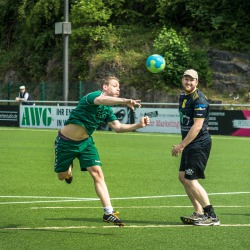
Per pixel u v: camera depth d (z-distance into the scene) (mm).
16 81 74750
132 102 13711
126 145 38500
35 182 22875
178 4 65625
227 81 57625
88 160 14430
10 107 56938
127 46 65000
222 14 63906
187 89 14859
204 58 59375
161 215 16438
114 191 20891
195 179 15133
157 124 49125
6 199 19078
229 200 19125
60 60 70688
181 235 13922
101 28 66812
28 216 16156
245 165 28656
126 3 70062
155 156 32344
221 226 14953
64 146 14523
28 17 74312
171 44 59375
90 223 15266
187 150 15039
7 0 80875
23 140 41688
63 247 12758
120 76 61531
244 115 45250
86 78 64375
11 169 26672
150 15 69188
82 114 14367
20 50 76125
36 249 12578
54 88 63625
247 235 13938
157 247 12781
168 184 22625
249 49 60312
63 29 57469
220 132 46219
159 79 59188
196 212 15273
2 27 81125
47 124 54625
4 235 13852
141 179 23906
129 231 14352
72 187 21703
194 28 65375
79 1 68750
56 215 16344
